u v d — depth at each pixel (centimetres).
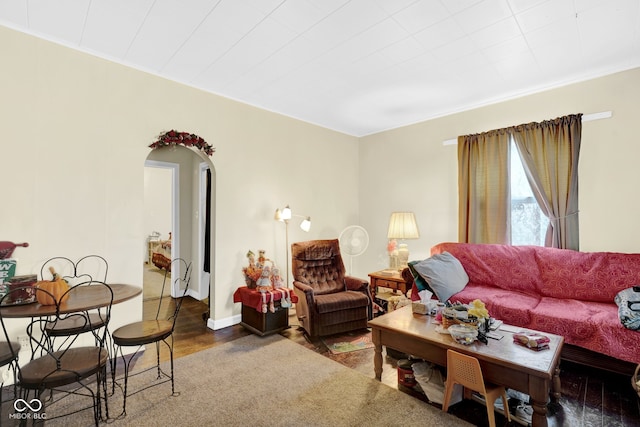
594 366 232
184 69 299
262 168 394
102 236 269
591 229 304
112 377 218
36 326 235
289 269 422
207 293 478
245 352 284
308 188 450
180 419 188
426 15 218
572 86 318
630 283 259
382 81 325
